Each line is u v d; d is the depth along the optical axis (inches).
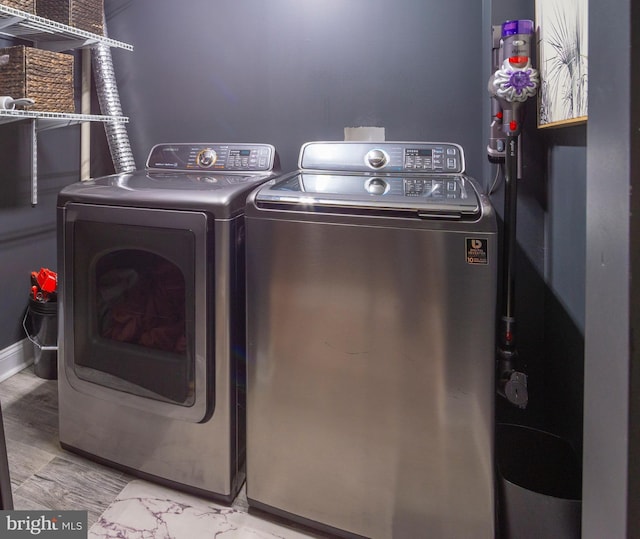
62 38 81.3
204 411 52.4
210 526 51.4
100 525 50.8
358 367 46.6
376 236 44.3
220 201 49.9
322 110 79.6
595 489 28.7
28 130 82.1
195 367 52.0
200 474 55.0
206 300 50.7
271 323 49.5
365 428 47.3
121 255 56.7
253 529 51.2
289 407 50.1
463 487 44.9
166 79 87.6
